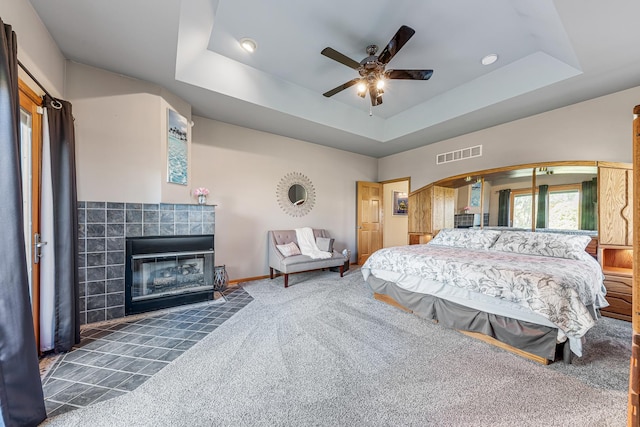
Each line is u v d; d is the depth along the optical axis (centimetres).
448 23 251
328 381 169
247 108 362
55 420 137
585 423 133
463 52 293
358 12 240
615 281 273
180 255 311
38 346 199
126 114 277
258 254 453
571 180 336
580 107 335
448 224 465
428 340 225
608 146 314
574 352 179
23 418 126
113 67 264
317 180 536
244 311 294
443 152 496
